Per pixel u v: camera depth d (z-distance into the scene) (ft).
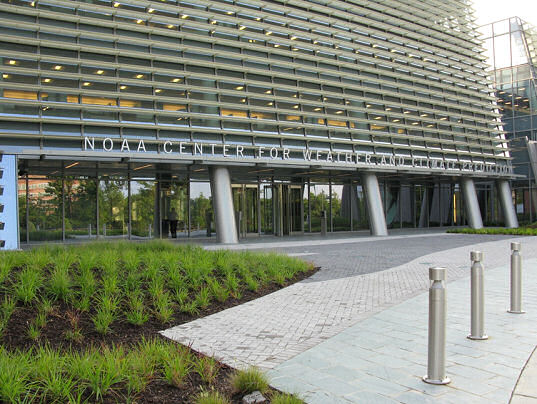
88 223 74.79
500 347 19.60
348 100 97.55
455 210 132.57
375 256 56.29
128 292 25.57
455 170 108.78
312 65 93.61
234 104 79.87
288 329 23.84
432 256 55.52
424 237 88.63
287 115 87.81
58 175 72.54
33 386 14.03
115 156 66.08
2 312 20.77
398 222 118.83
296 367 17.67
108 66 70.03
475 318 20.77
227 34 83.66
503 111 141.38
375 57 105.40
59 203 72.54
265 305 29.40
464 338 20.97
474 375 16.42
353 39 101.50
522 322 23.70
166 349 17.89
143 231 79.87
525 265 45.19
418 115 110.52
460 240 79.61
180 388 15.31
